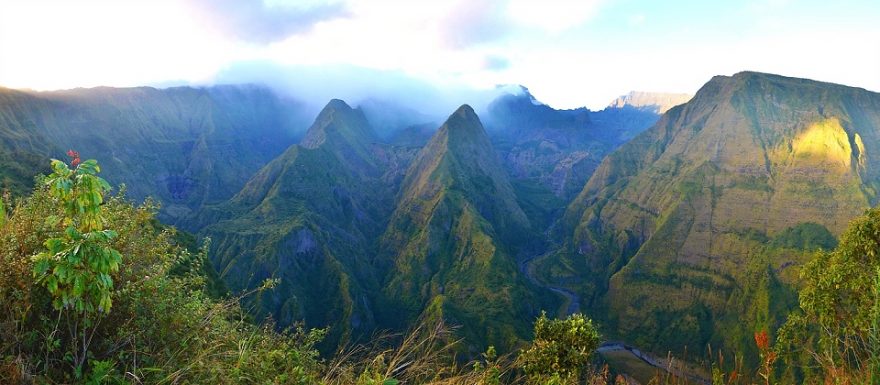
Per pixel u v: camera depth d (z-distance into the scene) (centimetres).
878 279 770
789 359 1545
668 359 966
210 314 764
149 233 773
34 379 513
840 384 779
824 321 1504
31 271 577
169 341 665
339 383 756
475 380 855
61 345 601
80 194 583
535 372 1662
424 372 810
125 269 655
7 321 545
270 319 915
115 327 648
